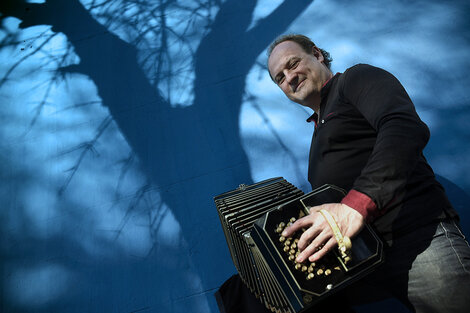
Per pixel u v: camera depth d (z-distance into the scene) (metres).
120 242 2.25
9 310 2.12
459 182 1.91
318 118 1.50
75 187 2.51
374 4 2.69
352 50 2.56
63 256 2.25
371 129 1.19
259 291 1.21
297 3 2.89
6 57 3.22
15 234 2.38
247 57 2.79
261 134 2.46
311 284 0.89
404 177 0.83
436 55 2.36
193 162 2.45
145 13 3.24
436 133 2.09
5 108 2.95
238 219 1.32
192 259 2.11
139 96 2.82
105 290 2.10
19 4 3.51
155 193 2.38
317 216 0.90
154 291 2.05
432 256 1.01
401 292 1.10
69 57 3.14
